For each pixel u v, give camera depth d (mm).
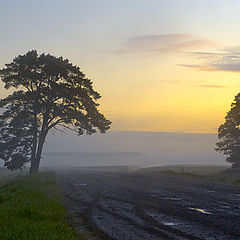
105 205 12414
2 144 44344
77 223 9008
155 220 9219
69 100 43969
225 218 9430
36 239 6703
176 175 33312
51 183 22672
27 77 41781
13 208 10688
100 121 45469
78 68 44469
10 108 43781
